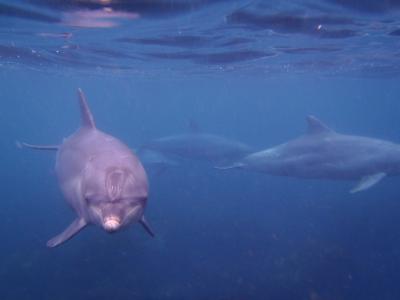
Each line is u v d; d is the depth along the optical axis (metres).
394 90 61.66
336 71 34.41
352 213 26.22
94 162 4.95
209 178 36.78
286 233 21.91
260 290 15.44
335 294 15.43
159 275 16.30
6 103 121.94
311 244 17.91
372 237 21.64
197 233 21.27
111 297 14.85
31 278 16.36
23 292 15.43
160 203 27.27
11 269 17.11
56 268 16.77
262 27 15.07
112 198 4.13
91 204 4.38
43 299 14.91
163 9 12.41
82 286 15.49
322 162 13.52
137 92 68.88
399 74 37.97
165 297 14.88
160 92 67.81
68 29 15.21
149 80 43.88
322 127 13.99
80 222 5.36
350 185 35.16
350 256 17.41
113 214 4.08
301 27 15.24
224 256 18.38
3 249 20.89
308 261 17.00
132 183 4.34
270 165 14.31
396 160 13.07
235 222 23.52
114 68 29.73
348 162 13.27
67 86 57.03
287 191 33.44
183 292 15.18
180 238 20.16
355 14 13.48
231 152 20.78
